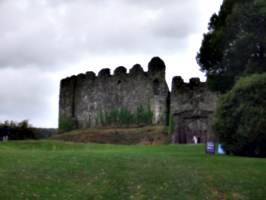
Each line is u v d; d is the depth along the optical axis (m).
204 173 31.94
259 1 46.94
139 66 89.25
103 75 93.19
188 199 27.56
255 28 52.81
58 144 53.81
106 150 52.03
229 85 55.22
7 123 81.44
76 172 30.86
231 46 54.25
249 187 29.61
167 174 31.41
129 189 28.44
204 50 57.38
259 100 41.12
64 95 100.12
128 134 83.31
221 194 28.55
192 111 78.69
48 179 29.03
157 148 54.75
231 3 56.22
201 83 79.06
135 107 88.44
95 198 26.66
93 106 93.81
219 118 43.06
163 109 85.44
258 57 52.41
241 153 42.53
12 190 26.53
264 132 40.31
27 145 51.75
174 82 81.00
